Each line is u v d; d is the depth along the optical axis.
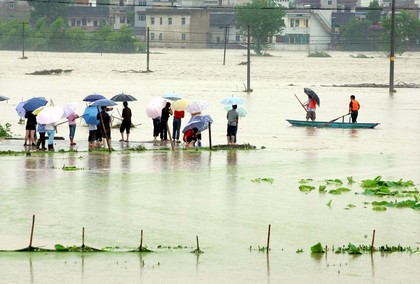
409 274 38.69
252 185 58.78
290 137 86.31
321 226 47.47
